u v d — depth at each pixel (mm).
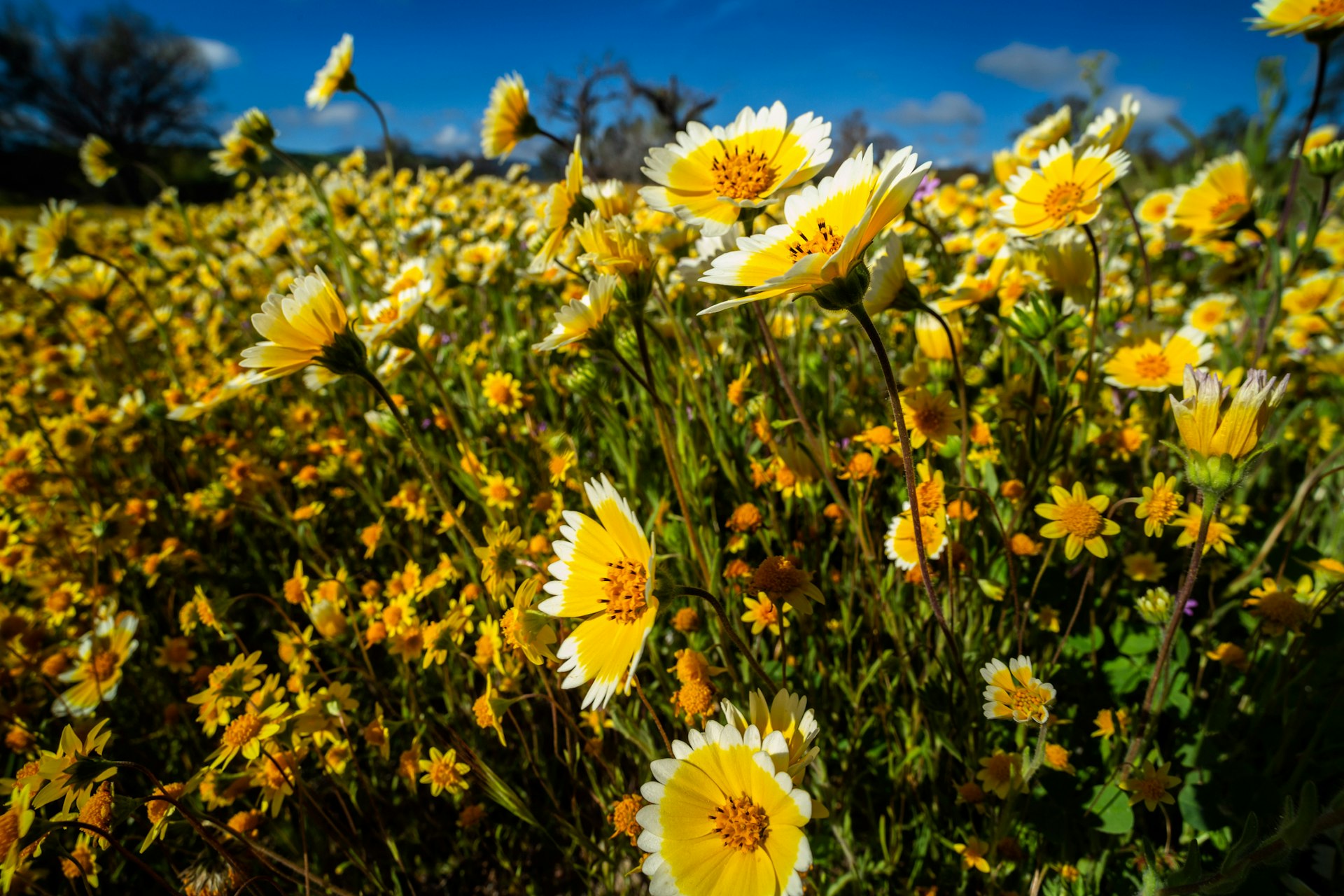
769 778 125
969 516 194
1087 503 168
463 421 320
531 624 155
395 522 326
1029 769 159
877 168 133
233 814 225
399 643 217
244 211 1000
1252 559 241
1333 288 349
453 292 422
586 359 270
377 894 206
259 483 315
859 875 183
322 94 377
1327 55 228
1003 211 219
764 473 225
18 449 346
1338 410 337
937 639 211
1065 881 183
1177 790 195
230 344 533
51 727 253
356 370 173
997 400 232
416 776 196
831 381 280
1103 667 217
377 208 669
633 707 208
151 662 282
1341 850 168
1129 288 416
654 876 127
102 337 508
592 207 222
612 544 147
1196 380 133
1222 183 288
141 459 394
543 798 240
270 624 311
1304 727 198
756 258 143
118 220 1010
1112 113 211
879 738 217
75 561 295
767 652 221
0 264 396
